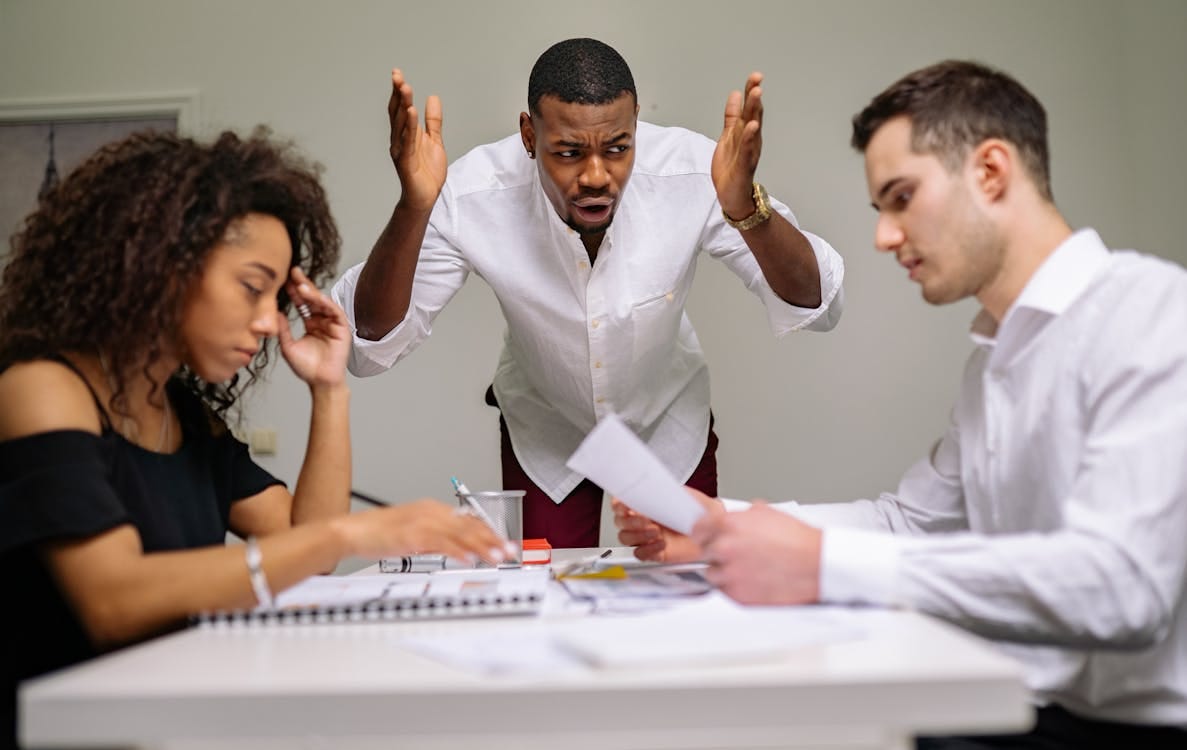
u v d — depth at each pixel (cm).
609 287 206
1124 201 333
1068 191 335
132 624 97
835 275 208
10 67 365
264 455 351
